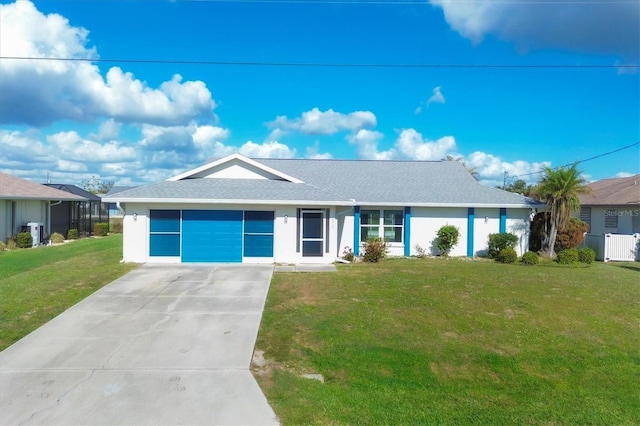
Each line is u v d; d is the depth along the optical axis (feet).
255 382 22.27
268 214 58.65
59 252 72.23
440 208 70.44
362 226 70.13
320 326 30.42
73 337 28.17
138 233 57.16
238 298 38.06
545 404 21.16
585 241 76.48
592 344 28.37
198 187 60.39
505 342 28.32
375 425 18.76
